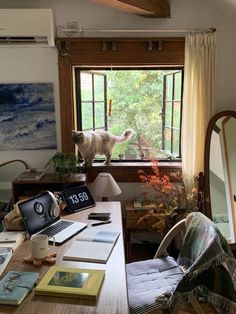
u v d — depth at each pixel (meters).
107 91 3.41
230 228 2.90
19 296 1.22
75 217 2.10
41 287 1.28
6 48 2.95
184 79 2.94
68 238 1.76
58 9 2.91
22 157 3.15
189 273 1.50
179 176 3.08
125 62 2.97
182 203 2.95
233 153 2.98
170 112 3.30
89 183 3.13
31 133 3.09
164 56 2.95
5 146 3.11
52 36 2.81
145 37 2.90
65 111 3.05
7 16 2.73
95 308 1.18
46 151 3.14
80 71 3.12
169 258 2.06
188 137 2.97
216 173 2.96
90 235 1.80
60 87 3.01
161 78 3.43
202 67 2.86
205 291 1.55
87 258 1.53
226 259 1.51
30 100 3.03
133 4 2.44
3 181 3.17
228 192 2.95
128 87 3.51
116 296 1.25
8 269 1.45
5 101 3.02
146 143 3.44
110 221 2.03
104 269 1.44
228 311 1.52
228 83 3.00
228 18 2.88
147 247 3.19
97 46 2.94
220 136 2.96
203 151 2.98
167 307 1.58
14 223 1.86
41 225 1.87
